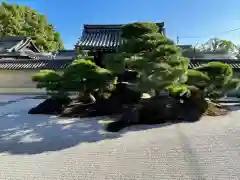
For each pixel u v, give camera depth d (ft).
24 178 9.66
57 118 22.53
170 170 10.24
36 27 97.25
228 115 23.22
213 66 23.20
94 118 22.44
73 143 14.53
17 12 88.48
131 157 11.91
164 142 14.42
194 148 13.16
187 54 58.85
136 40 19.86
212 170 10.17
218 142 14.20
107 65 23.62
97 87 23.58
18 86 45.09
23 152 12.93
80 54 32.68
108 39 33.01
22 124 19.90
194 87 23.53
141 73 20.29
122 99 25.68
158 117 20.59
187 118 21.06
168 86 21.06
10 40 75.56
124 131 17.46
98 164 11.06
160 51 18.42
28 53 69.62
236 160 11.27
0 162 11.44
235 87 23.77
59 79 23.95
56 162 11.39
